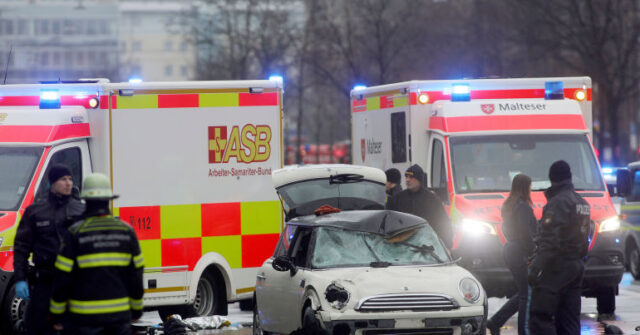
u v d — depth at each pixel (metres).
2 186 48.41
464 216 53.09
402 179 60.34
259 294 45.12
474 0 185.50
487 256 52.25
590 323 51.88
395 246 40.91
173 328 49.94
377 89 64.88
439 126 57.47
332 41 192.88
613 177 71.06
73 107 52.44
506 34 177.88
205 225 53.62
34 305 37.03
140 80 53.62
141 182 52.94
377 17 184.75
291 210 53.09
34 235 37.28
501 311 46.19
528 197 43.19
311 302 38.12
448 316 37.53
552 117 57.75
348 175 53.72
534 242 40.72
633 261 76.88
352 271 39.03
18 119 50.41
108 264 30.08
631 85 164.00
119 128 52.78
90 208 30.56
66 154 50.75
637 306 59.81
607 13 157.88
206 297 54.66
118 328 30.27
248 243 54.28
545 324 39.16
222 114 53.97
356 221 41.56
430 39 191.25
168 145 53.31
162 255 52.91
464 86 58.59
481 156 56.06
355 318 37.06
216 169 53.84
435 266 40.12
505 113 57.59
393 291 37.62
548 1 164.25
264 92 54.47
